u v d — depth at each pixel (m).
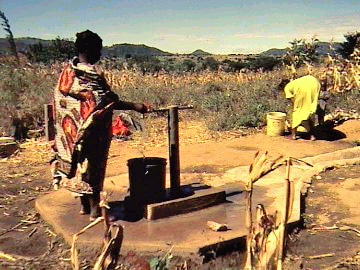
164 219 5.50
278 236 2.97
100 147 5.20
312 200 6.56
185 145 10.77
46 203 6.12
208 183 7.09
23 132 11.30
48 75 15.46
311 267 4.67
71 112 5.11
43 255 5.00
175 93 16.17
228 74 21.20
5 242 5.34
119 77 18.03
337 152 9.09
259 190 6.70
